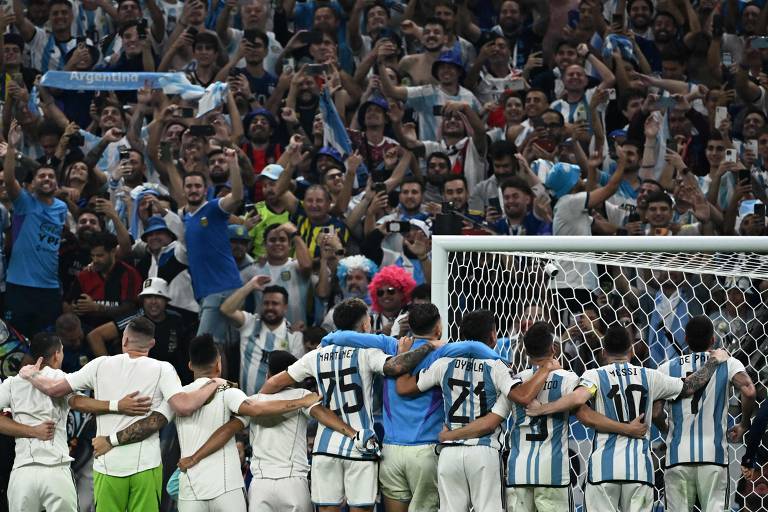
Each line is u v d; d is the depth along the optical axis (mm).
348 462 25109
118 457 25844
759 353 32000
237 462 26156
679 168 42625
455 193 40688
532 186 41000
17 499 26531
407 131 44031
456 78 46406
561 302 32688
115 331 35969
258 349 35781
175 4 50062
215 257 36562
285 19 50531
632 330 32688
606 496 24969
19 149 44562
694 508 27531
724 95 47656
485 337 24984
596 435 25250
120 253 38500
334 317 26031
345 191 40219
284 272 37781
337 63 46812
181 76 44031
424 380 24781
